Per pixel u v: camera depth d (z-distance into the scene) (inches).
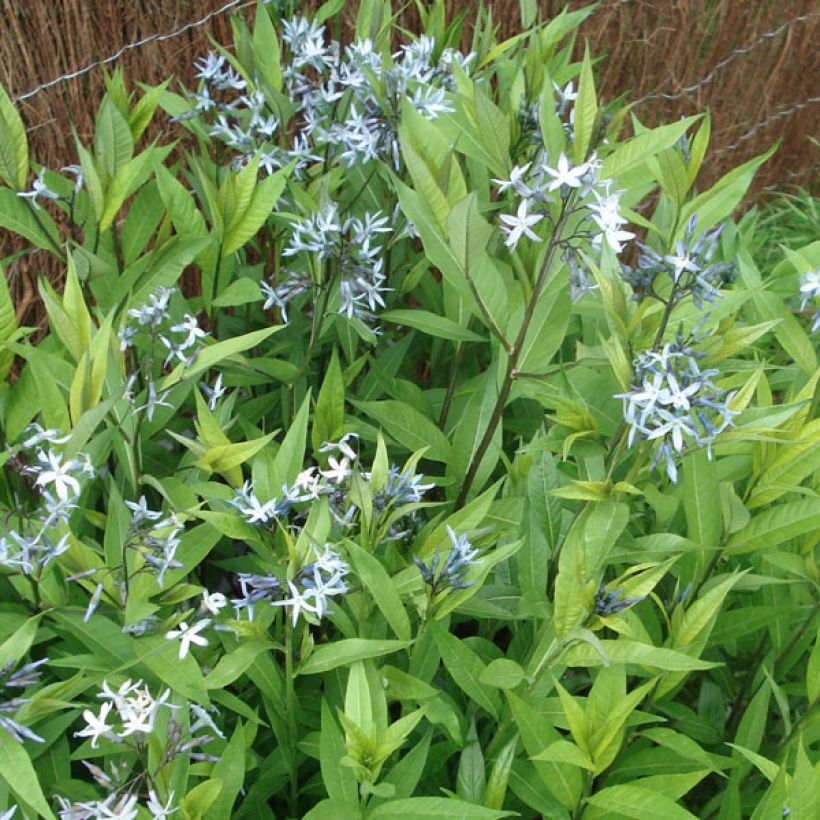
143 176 20.4
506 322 17.6
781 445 16.9
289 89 22.2
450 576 14.9
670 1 40.4
